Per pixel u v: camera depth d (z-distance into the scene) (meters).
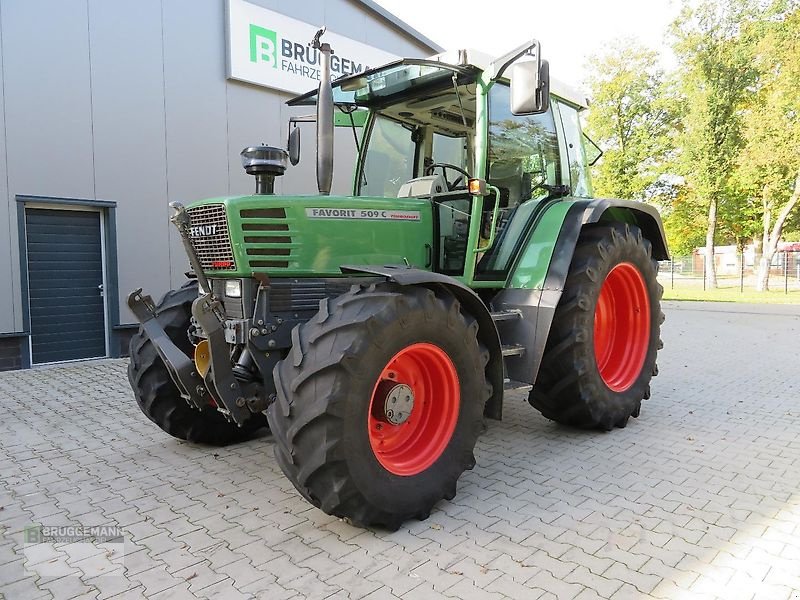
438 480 3.01
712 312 14.20
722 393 5.67
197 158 8.17
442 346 3.02
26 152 6.75
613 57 23.75
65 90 6.98
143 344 4.02
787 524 2.89
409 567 2.52
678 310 14.76
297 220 3.35
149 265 7.80
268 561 2.59
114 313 7.55
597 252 4.14
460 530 2.87
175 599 2.31
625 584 2.37
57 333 7.27
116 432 4.55
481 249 3.82
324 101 3.51
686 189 24.80
